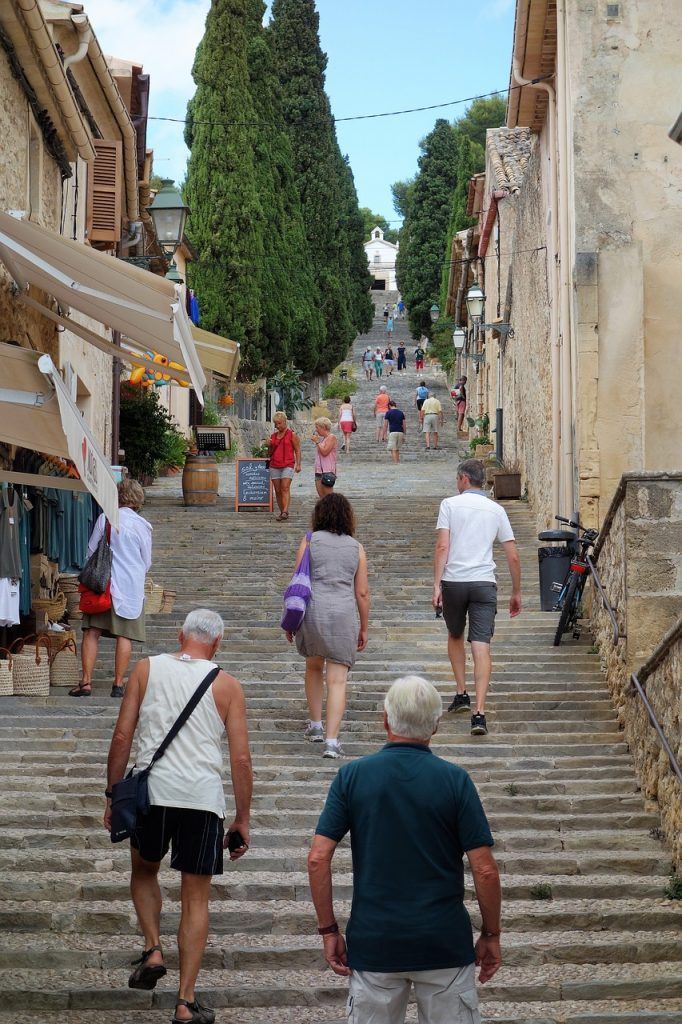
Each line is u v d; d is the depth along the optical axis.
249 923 6.08
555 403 14.39
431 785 4.13
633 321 12.91
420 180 65.00
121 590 9.50
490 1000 5.47
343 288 46.34
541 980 5.60
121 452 21.61
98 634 9.64
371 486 24.59
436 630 11.69
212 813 5.17
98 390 17.78
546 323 16.44
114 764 5.31
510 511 18.61
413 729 4.23
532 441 18.66
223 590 14.02
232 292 36.31
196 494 20.58
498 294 27.58
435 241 64.00
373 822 4.11
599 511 12.81
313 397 47.28
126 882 6.38
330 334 45.41
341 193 52.72
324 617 8.36
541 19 14.02
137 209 19.80
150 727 5.24
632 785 7.91
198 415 31.94
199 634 5.50
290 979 5.62
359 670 10.44
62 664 9.96
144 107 20.80
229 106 36.94
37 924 6.03
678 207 13.12
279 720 9.03
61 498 12.09
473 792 4.15
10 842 6.94
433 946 3.98
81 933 6.01
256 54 39.50
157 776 5.14
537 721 9.13
